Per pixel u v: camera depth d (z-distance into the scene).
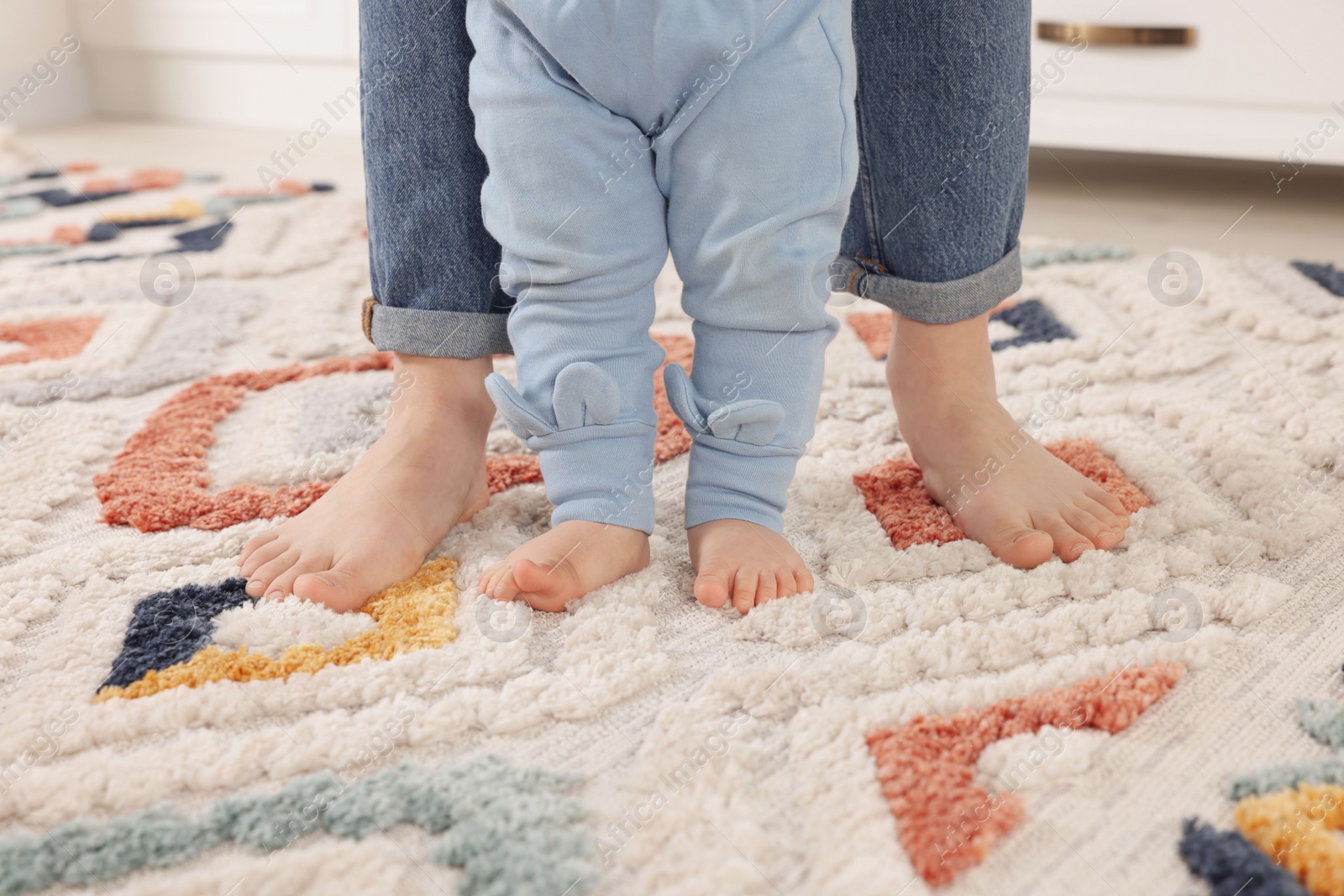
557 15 0.57
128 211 1.63
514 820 0.46
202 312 1.16
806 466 0.82
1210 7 1.45
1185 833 0.45
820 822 0.46
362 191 1.77
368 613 0.63
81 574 0.67
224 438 0.87
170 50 2.50
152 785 0.49
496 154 0.62
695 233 0.63
